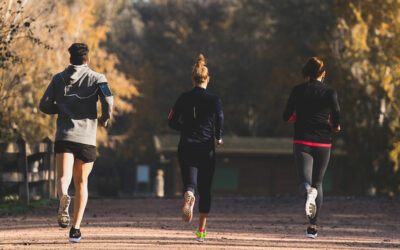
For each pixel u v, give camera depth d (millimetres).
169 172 128000
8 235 24375
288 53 150000
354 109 84750
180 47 182375
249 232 27406
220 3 188000
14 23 44500
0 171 42250
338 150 102875
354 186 101688
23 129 67438
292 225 31391
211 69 174000
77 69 19891
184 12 189750
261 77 162500
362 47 82500
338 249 21797
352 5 82438
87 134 19828
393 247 22797
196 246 21297
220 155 113312
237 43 177250
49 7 63438
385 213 38906
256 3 166500
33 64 66438
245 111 172875
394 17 79188
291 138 131000
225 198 54125
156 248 20500
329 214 38031
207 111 21375
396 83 79000
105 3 151625
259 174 115938
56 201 44969
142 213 37875
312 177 22703
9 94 54531
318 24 148500
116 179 130125
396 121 79938
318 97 22375
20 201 40406
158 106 172625
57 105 19938
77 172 20281
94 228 27688
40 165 50031
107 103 19828
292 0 151500
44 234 24781
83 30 87562
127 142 162125
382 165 83312
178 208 42250
